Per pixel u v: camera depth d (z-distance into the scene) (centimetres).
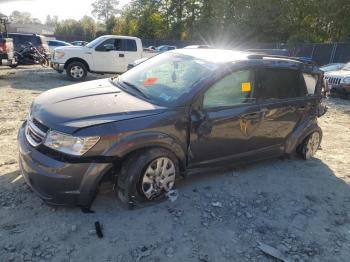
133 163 336
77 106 343
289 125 486
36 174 308
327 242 336
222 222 348
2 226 308
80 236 304
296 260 305
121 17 6575
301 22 3728
